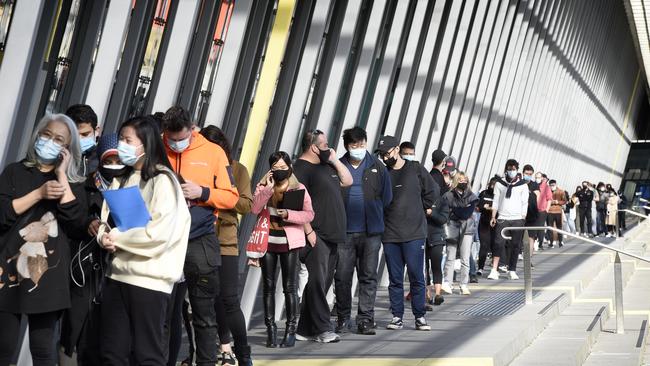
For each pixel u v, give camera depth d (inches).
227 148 355.6
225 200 314.5
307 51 546.0
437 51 863.7
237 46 449.1
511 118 1294.3
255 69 634.8
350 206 473.7
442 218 605.9
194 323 321.7
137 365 269.7
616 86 2851.9
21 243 264.1
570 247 1350.9
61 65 416.8
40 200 266.7
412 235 495.2
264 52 637.3
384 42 802.2
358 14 585.6
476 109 1068.5
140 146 269.7
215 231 335.6
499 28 1065.5
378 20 632.4
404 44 829.2
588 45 2026.3
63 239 268.8
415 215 496.4
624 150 3533.5
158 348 270.4
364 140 470.0
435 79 860.0
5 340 263.4
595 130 2532.0
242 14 447.8
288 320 434.0
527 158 1513.3
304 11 645.3
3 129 300.7
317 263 440.1
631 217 2787.9
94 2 415.5
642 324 674.8
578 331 584.4
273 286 429.1
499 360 429.4
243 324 360.8
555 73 1667.1
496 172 1289.4
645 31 2202.3
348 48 585.0
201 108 569.6
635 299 846.5
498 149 1294.3
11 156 378.3
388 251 500.4
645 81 3686.0
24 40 300.7
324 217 436.5
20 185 266.7
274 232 423.2
